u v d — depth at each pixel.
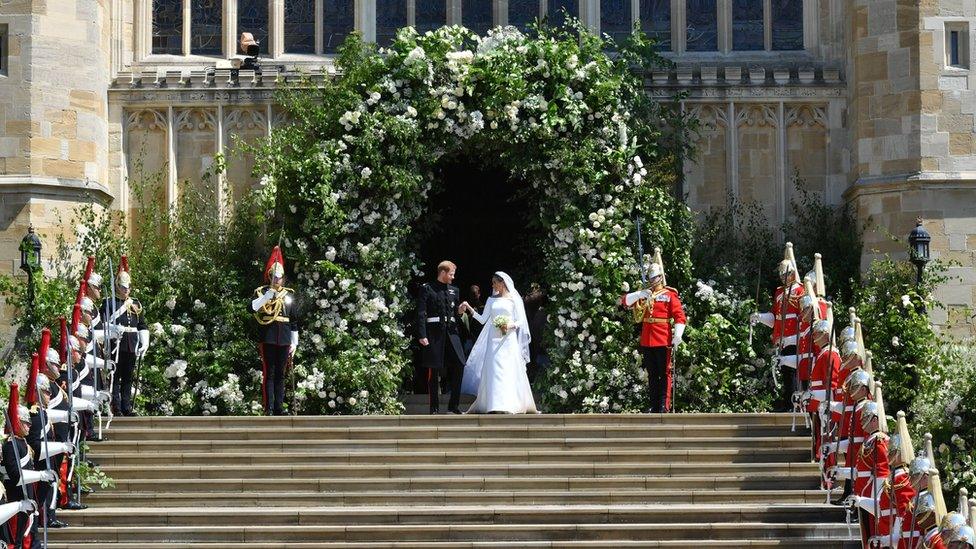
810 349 19.50
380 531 17.70
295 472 19.67
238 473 19.66
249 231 25.78
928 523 14.84
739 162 26.67
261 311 22.48
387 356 24.67
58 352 19.89
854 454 17.39
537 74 25.28
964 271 24.94
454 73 25.00
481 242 28.92
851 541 17.50
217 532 17.75
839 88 26.61
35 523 16.94
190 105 26.67
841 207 26.53
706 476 19.41
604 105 25.19
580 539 17.72
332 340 24.41
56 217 25.36
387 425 21.03
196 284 25.33
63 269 25.31
